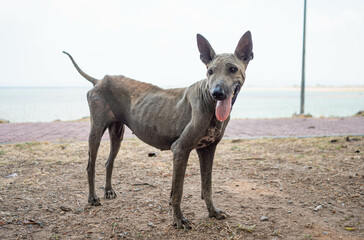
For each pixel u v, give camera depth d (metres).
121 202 1.60
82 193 1.71
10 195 1.64
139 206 1.55
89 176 1.55
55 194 1.68
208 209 1.44
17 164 2.21
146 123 1.42
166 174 2.05
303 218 1.43
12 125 4.35
